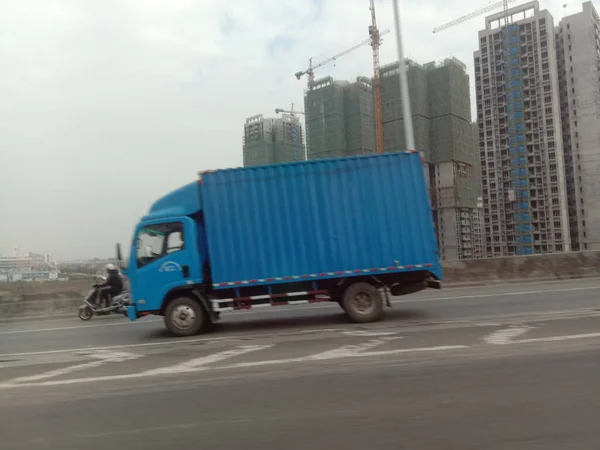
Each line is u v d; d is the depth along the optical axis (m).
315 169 9.75
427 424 4.26
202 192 9.69
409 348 7.12
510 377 5.43
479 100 82.75
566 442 3.80
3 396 5.77
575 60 71.31
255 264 9.63
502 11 81.19
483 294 13.66
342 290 10.02
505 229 79.31
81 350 8.79
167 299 9.81
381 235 9.70
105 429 4.54
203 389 5.63
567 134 73.31
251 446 4.01
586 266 17.14
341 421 4.43
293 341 8.27
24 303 15.63
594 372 5.47
